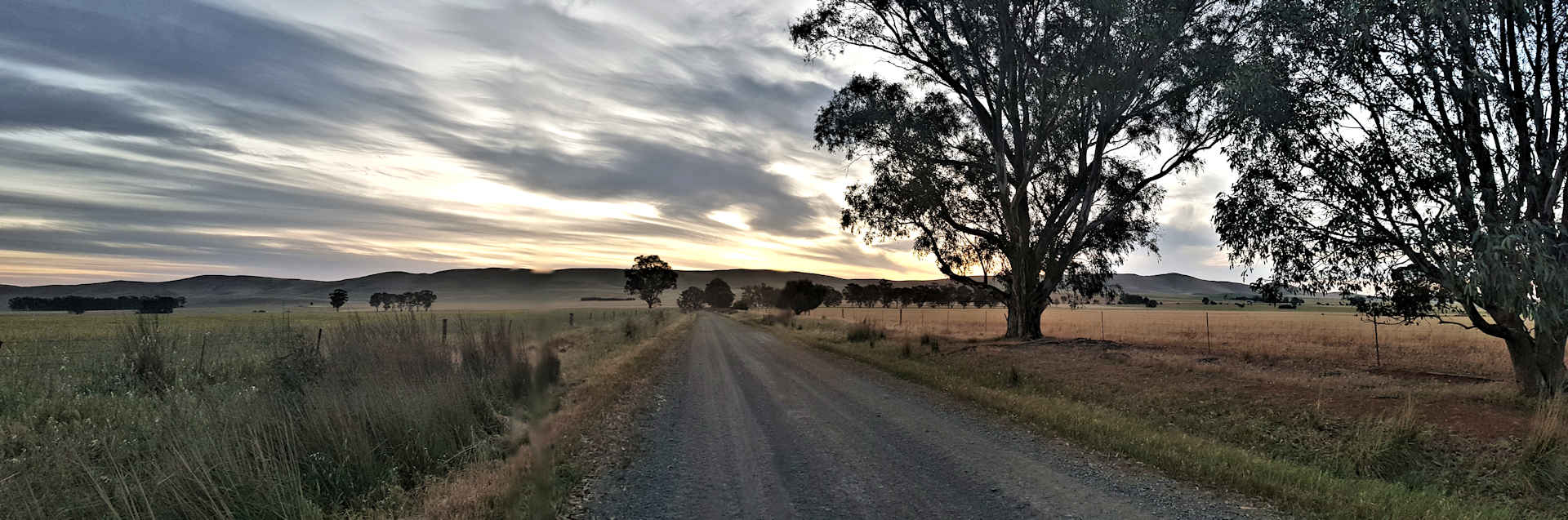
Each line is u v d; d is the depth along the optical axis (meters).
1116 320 57.19
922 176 25.30
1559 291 7.90
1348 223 10.87
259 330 11.91
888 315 73.38
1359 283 11.48
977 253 28.95
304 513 4.92
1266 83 10.79
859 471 6.62
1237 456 7.06
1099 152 25.00
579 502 5.59
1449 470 7.38
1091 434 8.10
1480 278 8.19
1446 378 12.46
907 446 7.77
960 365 16.80
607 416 9.35
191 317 59.12
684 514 5.30
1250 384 12.00
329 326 10.07
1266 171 11.77
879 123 26.16
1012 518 5.18
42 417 8.11
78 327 40.44
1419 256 10.36
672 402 10.95
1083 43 20.98
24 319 60.84
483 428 7.39
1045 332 36.59
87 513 4.70
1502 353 18.67
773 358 19.80
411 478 6.16
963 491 5.91
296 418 6.30
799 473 6.56
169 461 4.97
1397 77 10.50
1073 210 26.52
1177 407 10.88
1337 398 10.23
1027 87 23.11
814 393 12.16
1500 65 10.16
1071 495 5.80
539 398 5.36
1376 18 9.92
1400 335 30.14
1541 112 9.63
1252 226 11.91
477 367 8.58
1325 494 5.74
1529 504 6.48
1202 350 19.27
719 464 6.90
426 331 9.30
